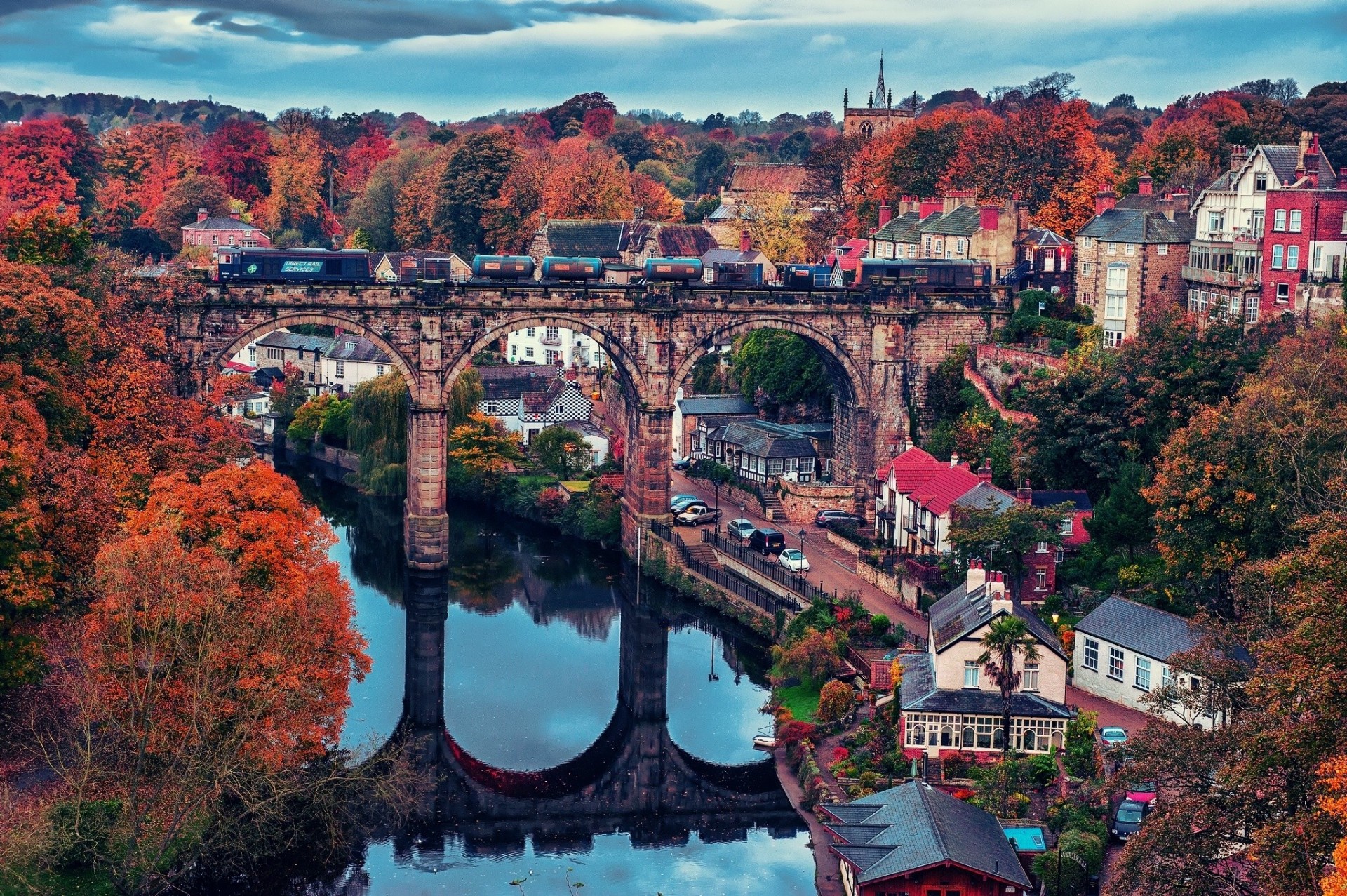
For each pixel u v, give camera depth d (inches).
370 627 5482.3
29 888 3159.5
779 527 6269.7
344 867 3671.3
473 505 7317.9
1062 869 3191.4
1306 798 2529.5
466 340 5969.5
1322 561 2625.5
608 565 6363.2
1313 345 4739.2
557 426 7465.6
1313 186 5556.1
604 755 4382.4
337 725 3779.5
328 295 5821.9
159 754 3398.1
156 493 3870.6
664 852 3759.8
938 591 4975.4
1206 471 4141.2
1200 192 6594.5
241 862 3627.0
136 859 3257.9
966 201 7800.2
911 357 6382.9
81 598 3971.5
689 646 5290.4
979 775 3713.1
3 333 4367.6
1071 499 5103.3
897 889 3058.6
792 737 4274.1
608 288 6018.7
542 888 3567.9
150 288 5605.3
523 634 5462.6
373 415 7367.1
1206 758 2765.7
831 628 4761.3
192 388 5728.3
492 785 4173.2
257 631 3454.7
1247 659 3575.3
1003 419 5944.9
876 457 6363.2
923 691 3900.1
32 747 3762.3
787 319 6215.6
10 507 3718.0
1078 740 3742.6
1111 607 4229.8
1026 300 6422.2
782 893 3535.9
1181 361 5177.2
